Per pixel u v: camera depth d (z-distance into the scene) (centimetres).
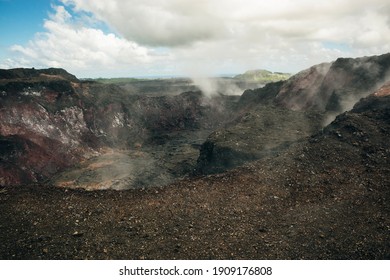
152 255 1184
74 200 1562
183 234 1330
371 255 1173
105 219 1405
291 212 1523
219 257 1185
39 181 4534
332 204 1555
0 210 1439
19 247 1190
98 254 1173
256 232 1363
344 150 2080
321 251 1217
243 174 1920
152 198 1616
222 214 1498
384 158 1914
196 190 1720
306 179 1828
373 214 1430
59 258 1138
